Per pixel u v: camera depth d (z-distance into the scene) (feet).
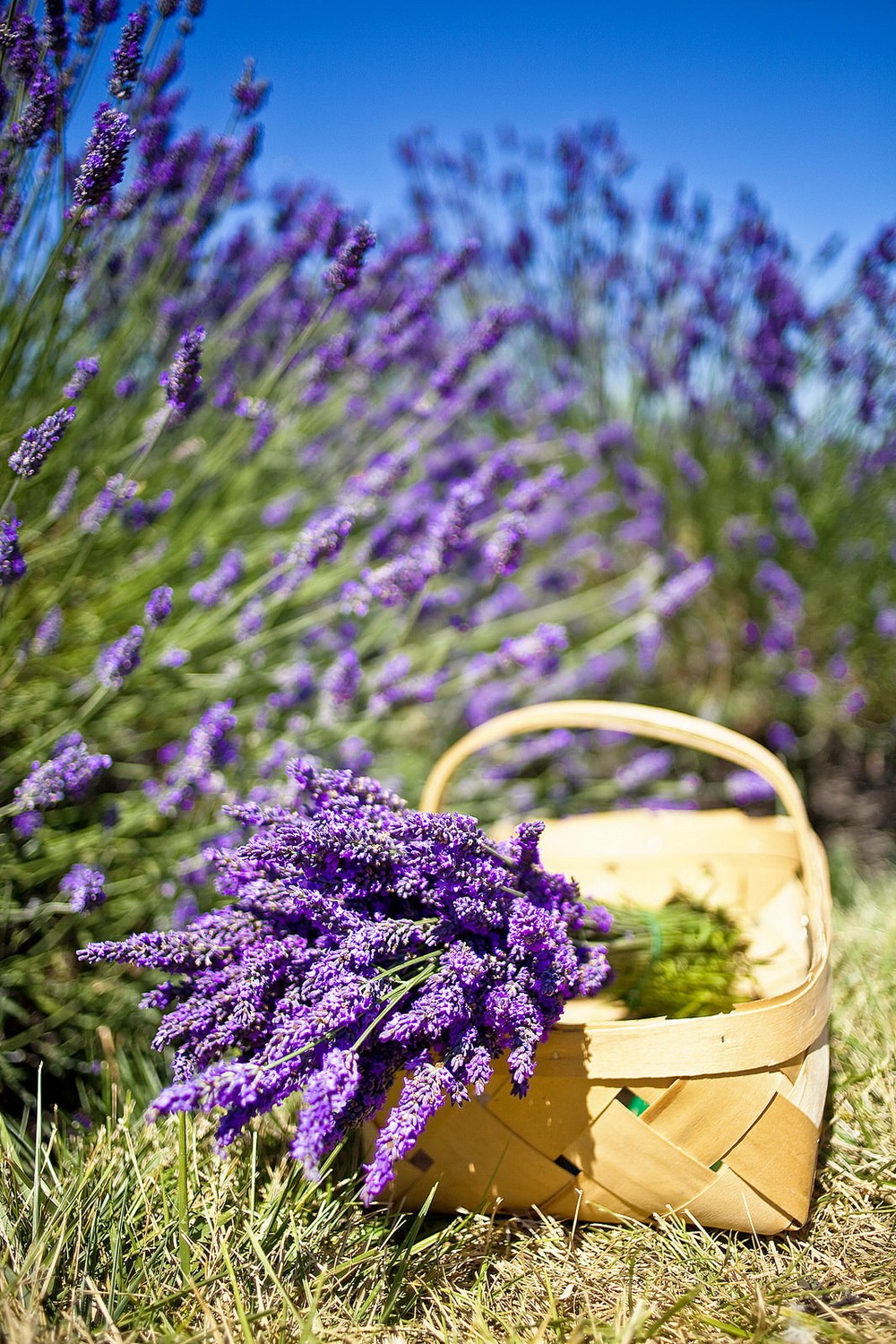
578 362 6.73
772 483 6.26
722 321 6.17
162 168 3.89
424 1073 2.58
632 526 6.10
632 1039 2.74
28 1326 2.52
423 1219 2.91
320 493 5.28
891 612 5.74
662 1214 2.84
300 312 4.55
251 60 3.86
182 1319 2.61
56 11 3.31
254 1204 2.87
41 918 3.55
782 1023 2.76
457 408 5.31
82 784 3.29
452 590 4.90
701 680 6.28
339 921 2.72
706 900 3.50
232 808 2.83
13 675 3.67
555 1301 2.69
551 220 6.49
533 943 2.75
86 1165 2.94
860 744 5.94
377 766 4.78
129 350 4.26
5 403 3.65
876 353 5.92
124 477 3.57
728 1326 2.58
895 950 3.84
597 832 3.86
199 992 2.71
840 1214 2.93
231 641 4.46
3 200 3.40
